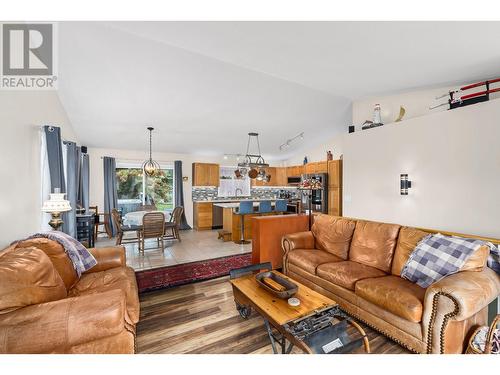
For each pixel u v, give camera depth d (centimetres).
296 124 509
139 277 310
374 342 183
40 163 263
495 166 220
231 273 216
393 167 309
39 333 114
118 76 300
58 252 185
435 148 266
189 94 356
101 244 486
